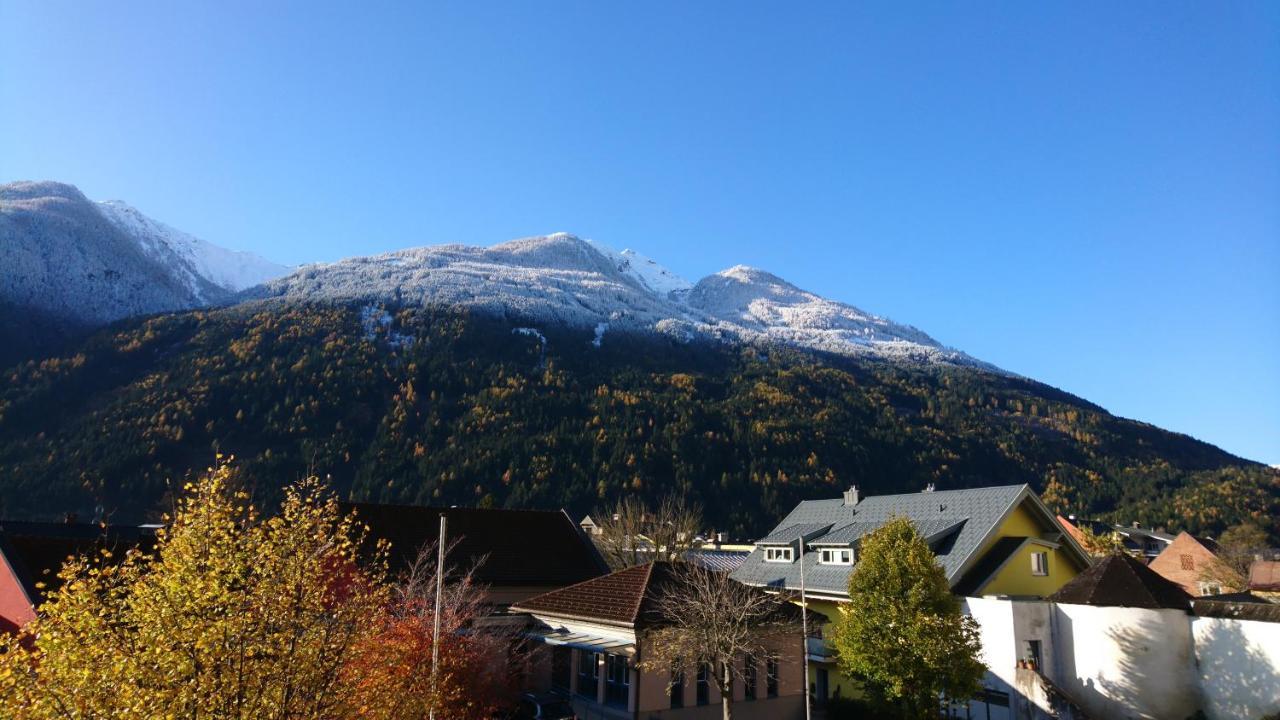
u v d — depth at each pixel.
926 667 23.78
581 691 26.19
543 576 34.72
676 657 23.67
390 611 21.27
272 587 12.07
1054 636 27.64
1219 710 23.62
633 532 55.22
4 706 10.61
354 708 13.57
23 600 23.41
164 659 10.92
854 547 34.66
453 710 19.80
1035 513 34.34
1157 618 25.14
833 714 28.31
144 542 27.11
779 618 26.98
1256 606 23.61
